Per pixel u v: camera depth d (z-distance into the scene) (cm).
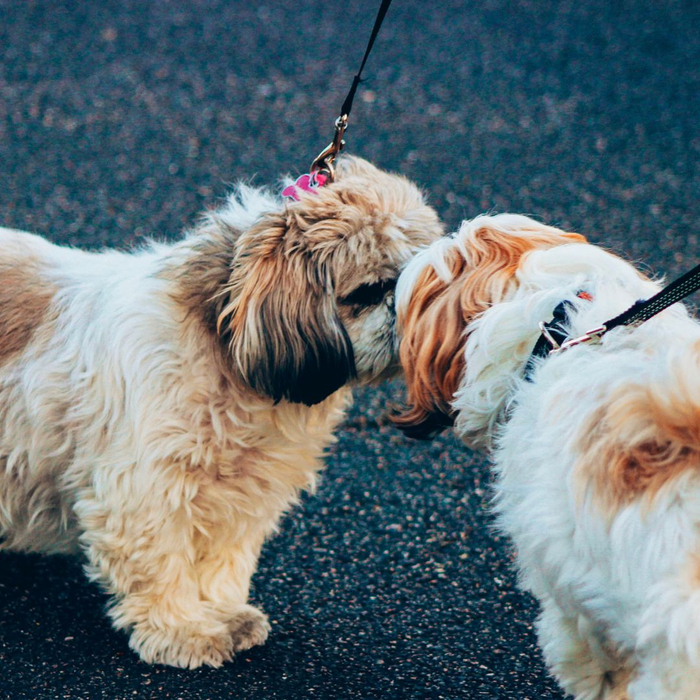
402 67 677
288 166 555
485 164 568
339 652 265
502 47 711
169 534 256
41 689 247
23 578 292
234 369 250
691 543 173
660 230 508
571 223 512
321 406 270
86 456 257
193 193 525
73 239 476
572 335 206
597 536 184
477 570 301
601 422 185
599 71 679
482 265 228
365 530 319
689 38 726
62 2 749
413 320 234
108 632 271
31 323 266
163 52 681
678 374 173
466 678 256
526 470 201
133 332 250
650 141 598
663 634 174
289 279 248
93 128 586
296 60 680
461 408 226
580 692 225
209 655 259
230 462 255
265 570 300
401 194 266
